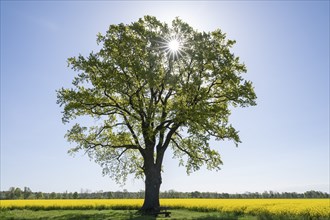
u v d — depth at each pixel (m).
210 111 26.84
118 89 26.33
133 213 26.20
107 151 30.17
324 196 96.06
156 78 26.27
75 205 34.88
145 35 28.62
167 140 28.81
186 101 27.64
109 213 26.80
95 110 29.09
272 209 24.06
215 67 28.45
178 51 28.34
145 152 28.70
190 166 29.34
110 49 27.86
